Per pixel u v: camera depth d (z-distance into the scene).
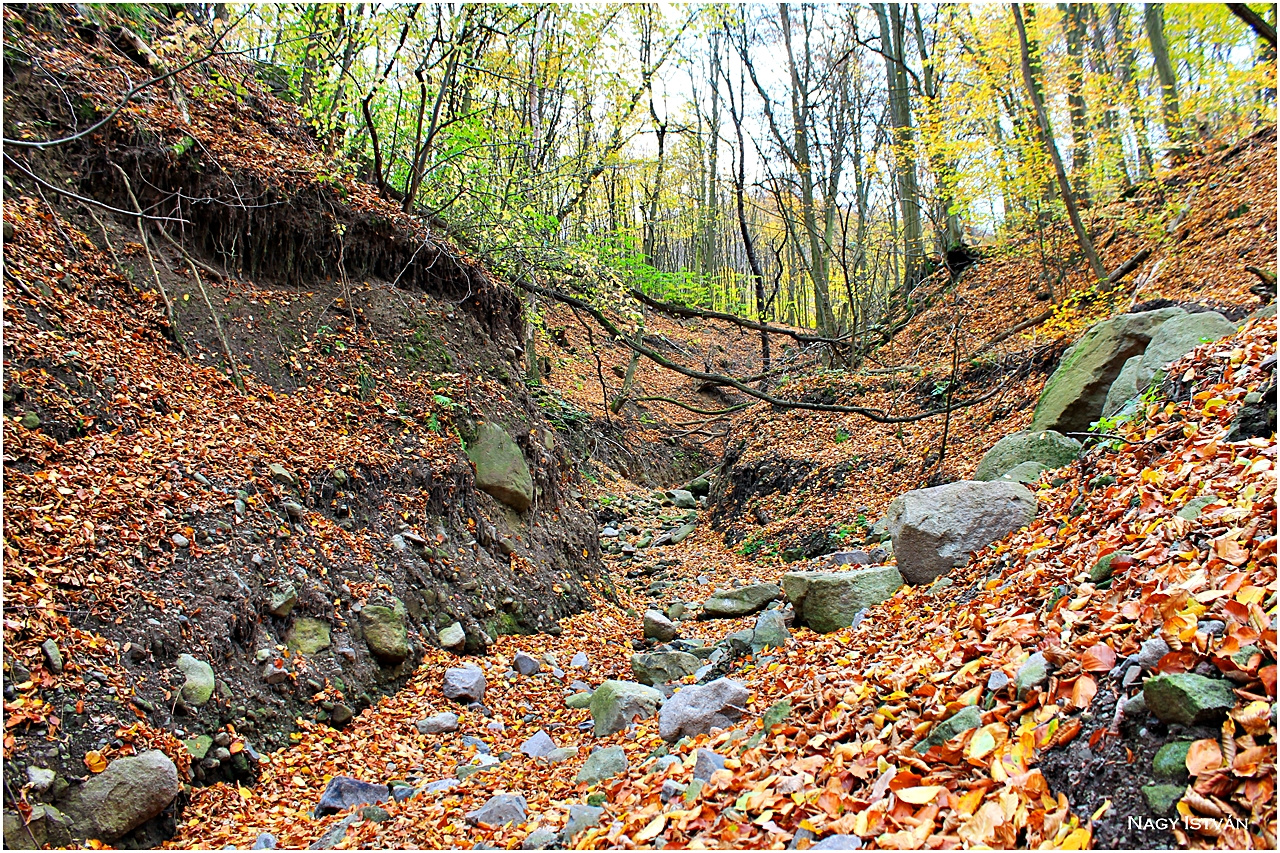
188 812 4.41
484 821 4.22
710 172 27.33
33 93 7.50
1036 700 3.16
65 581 4.78
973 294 18.28
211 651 5.18
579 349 23.03
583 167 15.62
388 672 6.40
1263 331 5.62
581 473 16.59
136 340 7.04
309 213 9.21
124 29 9.06
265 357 8.11
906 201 20.92
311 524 6.84
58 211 7.20
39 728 4.06
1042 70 14.80
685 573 12.85
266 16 10.02
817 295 19.34
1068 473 6.79
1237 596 2.99
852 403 16.34
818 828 2.98
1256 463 3.99
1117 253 15.22
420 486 8.27
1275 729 2.39
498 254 12.23
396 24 9.63
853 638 6.05
